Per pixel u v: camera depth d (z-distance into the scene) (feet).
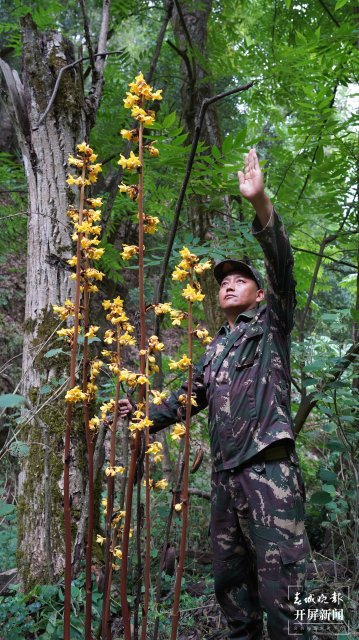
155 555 8.20
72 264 4.84
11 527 9.82
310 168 10.65
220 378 6.06
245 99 12.53
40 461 7.93
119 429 10.50
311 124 9.93
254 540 5.66
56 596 7.12
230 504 6.03
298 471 5.86
